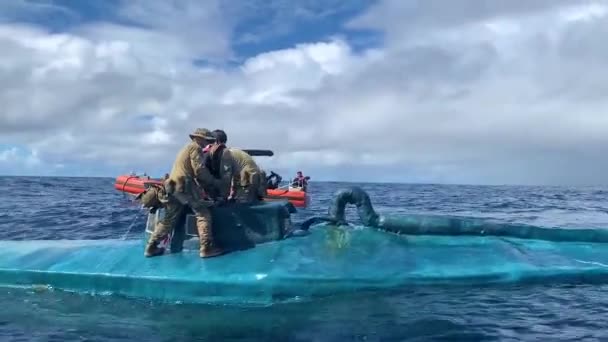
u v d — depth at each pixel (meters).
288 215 6.48
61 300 5.58
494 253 6.27
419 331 4.61
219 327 4.78
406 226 6.75
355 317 4.94
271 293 5.38
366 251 6.14
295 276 5.41
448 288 5.67
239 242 6.16
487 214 19.59
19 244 6.86
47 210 17.33
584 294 5.63
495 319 4.90
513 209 22.86
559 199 35.47
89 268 5.92
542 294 5.61
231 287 5.40
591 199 36.72
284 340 4.46
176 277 5.54
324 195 32.75
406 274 5.60
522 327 4.71
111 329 4.78
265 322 4.88
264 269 5.55
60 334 4.68
